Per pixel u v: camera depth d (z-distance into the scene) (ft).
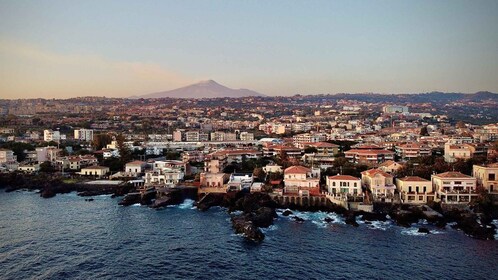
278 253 415.03
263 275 363.35
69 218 554.05
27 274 366.63
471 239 451.12
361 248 425.69
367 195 583.99
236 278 357.61
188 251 422.82
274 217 549.13
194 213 587.27
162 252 420.77
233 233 483.10
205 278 358.43
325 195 595.88
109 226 514.68
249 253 415.64
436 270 369.71
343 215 556.92
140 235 477.36
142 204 642.22
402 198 574.15
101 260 399.24
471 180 568.41
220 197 650.43
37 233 482.69
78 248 432.25
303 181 632.79
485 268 372.99
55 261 396.37
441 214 531.09
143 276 362.94
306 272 368.48
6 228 501.97
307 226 507.30
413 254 407.44
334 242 445.37
